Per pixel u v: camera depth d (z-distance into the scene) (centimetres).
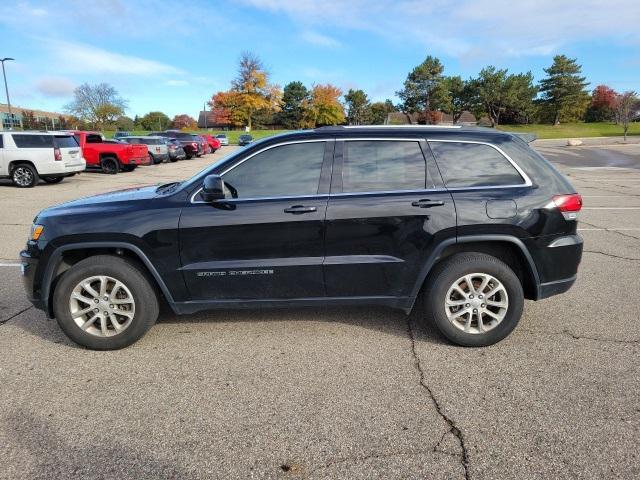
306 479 241
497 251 390
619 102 7025
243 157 381
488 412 295
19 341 404
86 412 300
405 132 385
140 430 281
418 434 275
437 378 336
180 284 376
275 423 287
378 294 382
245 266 371
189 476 244
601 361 358
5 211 1059
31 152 1485
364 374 343
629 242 742
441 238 367
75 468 250
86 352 384
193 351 382
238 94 7762
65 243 372
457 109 8538
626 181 1686
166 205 375
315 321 438
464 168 380
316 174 378
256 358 369
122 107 7025
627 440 266
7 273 599
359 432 277
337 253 372
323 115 8756
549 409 297
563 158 3006
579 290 517
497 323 378
